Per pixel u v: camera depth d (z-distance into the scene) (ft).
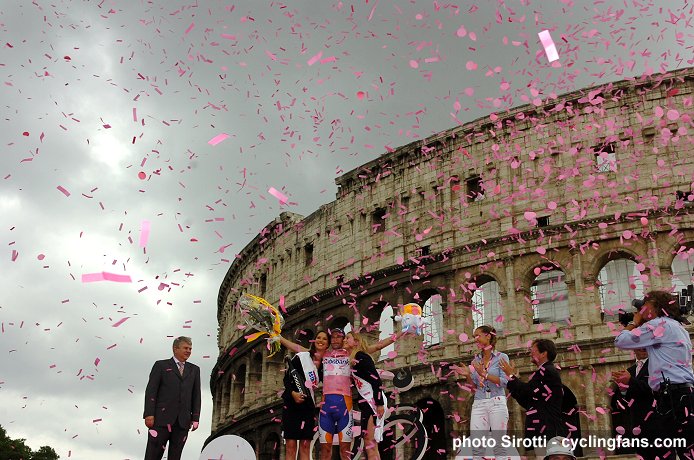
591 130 185.37
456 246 196.24
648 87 182.19
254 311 75.20
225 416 274.77
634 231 172.14
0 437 356.79
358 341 72.74
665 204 172.04
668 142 176.45
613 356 163.32
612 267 180.45
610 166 181.06
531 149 192.85
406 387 99.91
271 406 227.40
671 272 167.32
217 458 72.23
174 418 73.56
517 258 184.96
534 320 183.32
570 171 183.32
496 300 193.98
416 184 211.82
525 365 172.86
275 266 257.55
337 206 232.73
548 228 181.16
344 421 68.80
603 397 161.48
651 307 52.16
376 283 207.41
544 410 59.52
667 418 48.26
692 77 179.22
